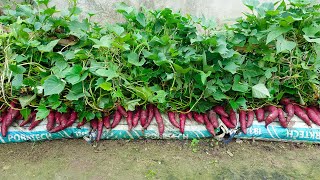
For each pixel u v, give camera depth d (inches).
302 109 118.3
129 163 107.7
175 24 120.4
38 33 115.9
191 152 113.3
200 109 115.9
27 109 111.4
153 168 105.6
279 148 115.6
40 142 117.3
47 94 100.7
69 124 113.0
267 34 110.0
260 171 104.8
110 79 104.9
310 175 103.1
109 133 115.8
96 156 110.5
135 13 124.3
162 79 113.0
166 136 116.9
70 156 110.3
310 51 113.2
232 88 110.2
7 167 105.4
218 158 110.7
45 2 116.5
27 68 112.3
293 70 115.1
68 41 116.8
